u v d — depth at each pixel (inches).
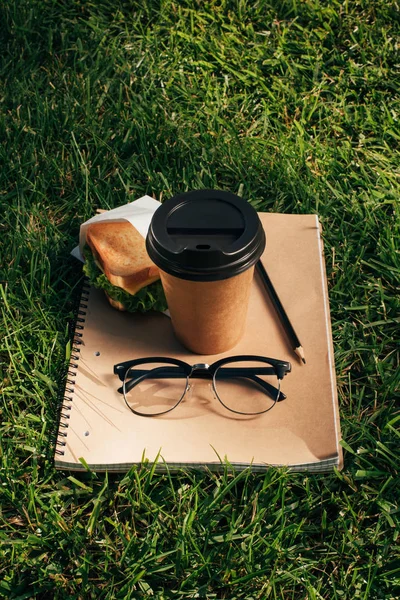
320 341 36.1
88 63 48.7
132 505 33.6
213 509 33.5
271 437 34.0
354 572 32.0
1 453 34.7
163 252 32.1
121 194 42.9
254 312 37.2
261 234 32.8
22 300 38.7
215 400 35.1
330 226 41.6
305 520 33.6
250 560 32.3
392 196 42.0
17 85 47.0
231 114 46.2
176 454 33.8
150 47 49.0
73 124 45.0
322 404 34.6
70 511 33.9
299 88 47.1
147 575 32.5
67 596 32.0
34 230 41.3
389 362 37.2
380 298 38.9
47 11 50.9
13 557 32.7
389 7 50.1
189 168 43.3
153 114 45.6
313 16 50.1
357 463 34.4
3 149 43.9
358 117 45.3
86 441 34.2
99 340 36.7
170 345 36.5
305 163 43.4
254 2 50.9
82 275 39.8
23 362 37.1
